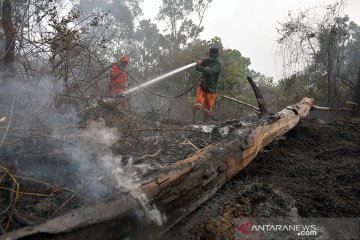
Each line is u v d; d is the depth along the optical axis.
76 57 4.06
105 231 2.07
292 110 4.83
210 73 6.23
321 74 12.57
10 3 3.95
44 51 3.87
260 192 3.22
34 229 1.80
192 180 2.78
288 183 3.42
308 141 4.75
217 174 3.08
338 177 3.48
